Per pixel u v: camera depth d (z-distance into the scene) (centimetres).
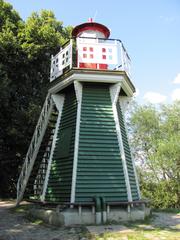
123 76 1195
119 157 1133
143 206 1134
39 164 1467
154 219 1102
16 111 2177
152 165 2806
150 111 3005
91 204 1001
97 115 1184
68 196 1055
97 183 1074
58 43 2286
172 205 2773
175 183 2769
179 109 2936
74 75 1164
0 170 2278
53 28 2394
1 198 2203
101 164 1105
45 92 2377
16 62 2211
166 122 2964
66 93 1324
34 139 1436
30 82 2391
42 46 2214
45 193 1180
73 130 1157
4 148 2241
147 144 2997
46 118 1372
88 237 793
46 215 1052
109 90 1237
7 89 2048
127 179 1102
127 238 777
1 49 2094
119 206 1069
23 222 1067
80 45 1214
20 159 2280
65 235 827
